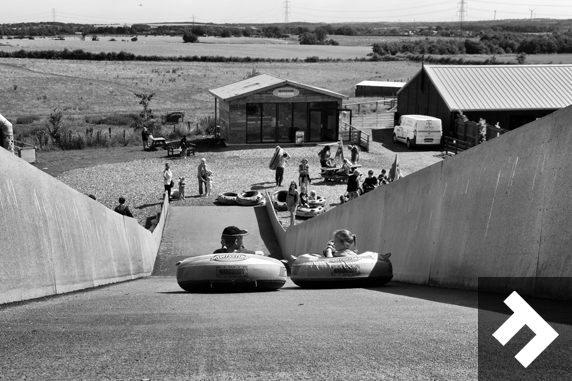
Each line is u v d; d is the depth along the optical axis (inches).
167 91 3671.3
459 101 1919.3
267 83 1953.7
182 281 346.3
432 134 1862.7
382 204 520.7
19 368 152.6
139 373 147.1
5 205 287.4
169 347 175.8
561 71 2100.1
